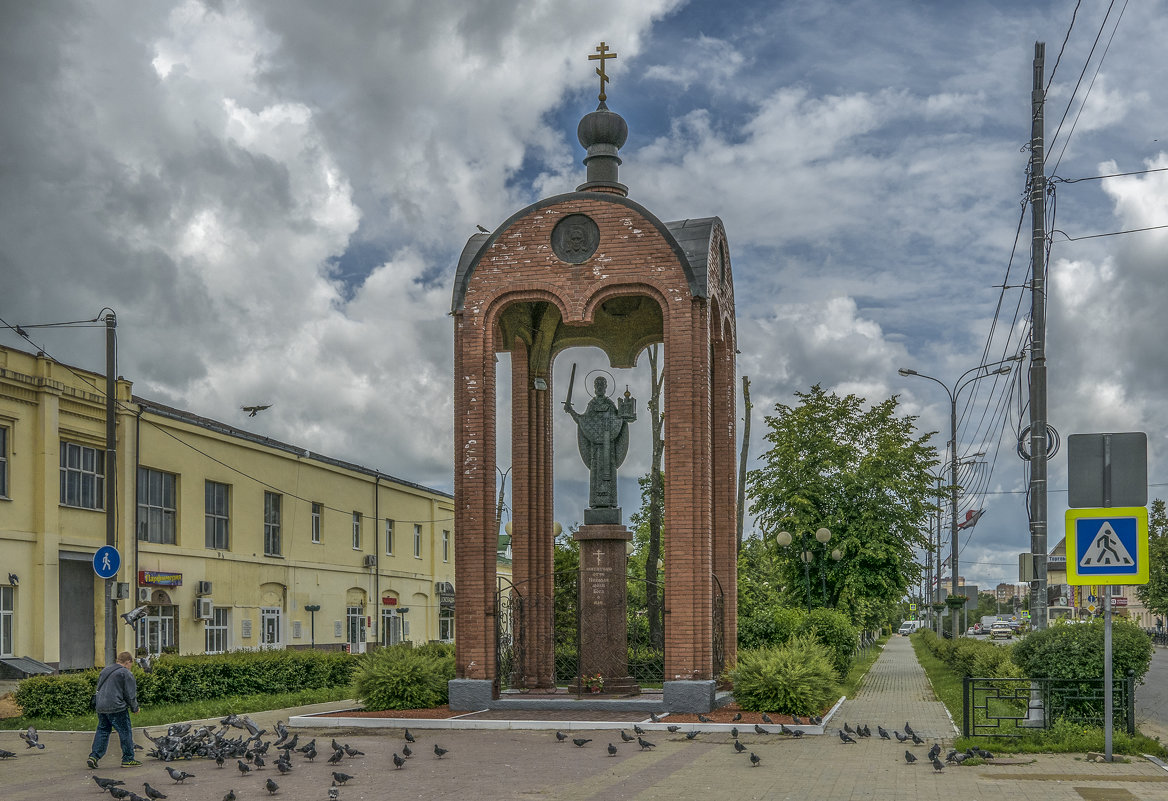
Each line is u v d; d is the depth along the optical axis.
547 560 23.22
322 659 30.17
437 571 53.56
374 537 47.06
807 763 13.97
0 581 26.91
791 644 20.58
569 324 20.53
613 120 22.20
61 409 29.20
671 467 19.53
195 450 34.47
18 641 27.34
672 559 19.33
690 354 19.75
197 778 13.44
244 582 36.81
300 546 40.72
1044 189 19.25
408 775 13.28
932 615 80.44
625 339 24.03
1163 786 11.90
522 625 22.19
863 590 36.16
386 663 20.61
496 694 20.17
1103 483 13.53
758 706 18.80
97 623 30.28
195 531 34.28
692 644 19.09
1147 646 15.51
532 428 23.61
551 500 23.62
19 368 28.11
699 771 13.29
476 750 15.52
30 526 28.09
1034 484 18.58
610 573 21.36
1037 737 15.25
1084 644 15.63
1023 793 11.52
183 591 33.34
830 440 38.22
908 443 37.88
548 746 15.91
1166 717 22.53
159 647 32.25
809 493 37.59
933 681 32.03
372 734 17.77
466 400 20.66
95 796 12.21
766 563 48.62
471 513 20.34
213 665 25.41
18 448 27.81
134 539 31.09
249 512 37.41
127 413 31.31
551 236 20.70
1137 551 13.38
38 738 18.12
